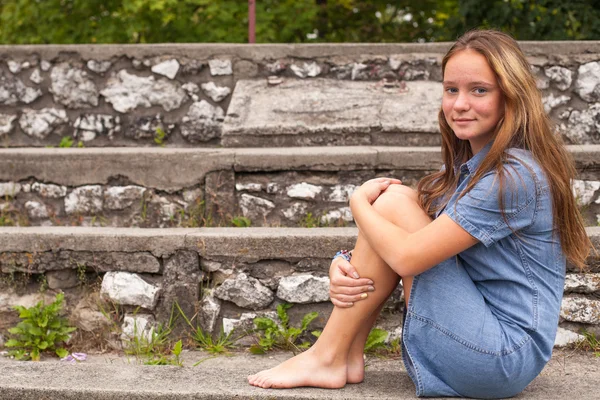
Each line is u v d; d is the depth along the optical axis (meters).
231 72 4.24
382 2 7.19
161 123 4.26
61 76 4.28
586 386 2.20
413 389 2.19
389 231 2.01
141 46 4.25
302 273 2.82
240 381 2.26
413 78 4.20
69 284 2.94
